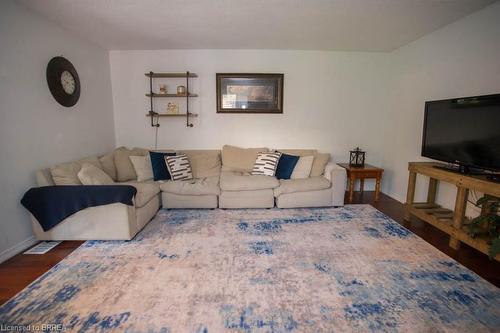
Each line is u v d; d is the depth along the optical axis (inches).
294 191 125.8
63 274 73.5
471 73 99.5
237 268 76.7
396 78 148.4
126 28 114.3
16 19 88.2
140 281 70.3
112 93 151.8
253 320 56.5
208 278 71.7
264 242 93.4
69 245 91.4
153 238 96.7
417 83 130.8
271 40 132.7
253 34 123.3
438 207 112.7
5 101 84.4
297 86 155.2
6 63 84.7
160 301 62.4
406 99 139.7
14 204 87.2
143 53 148.6
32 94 95.1
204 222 112.1
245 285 68.7
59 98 107.6
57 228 91.7
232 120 156.7
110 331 53.4
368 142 163.5
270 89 153.5
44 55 101.0
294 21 107.3
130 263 79.4
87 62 129.3
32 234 93.7
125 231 92.6
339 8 94.9
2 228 82.8
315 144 161.8
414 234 100.6
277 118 157.8
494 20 90.2
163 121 155.9
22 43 90.7
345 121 160.4
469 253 85.9
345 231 103.0
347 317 57.4
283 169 136.2
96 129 136.6
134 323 55.6
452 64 108.6
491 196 81.1
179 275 73.1
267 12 98.3
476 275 73.1
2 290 66.6
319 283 69.6
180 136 157.5
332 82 155.9
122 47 142.9
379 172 142.0
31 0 87.0
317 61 153.3
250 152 147.2
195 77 151.6
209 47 145.5
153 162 131.4
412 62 134.4
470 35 99.7
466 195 86.4
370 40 132.4
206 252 86.2
